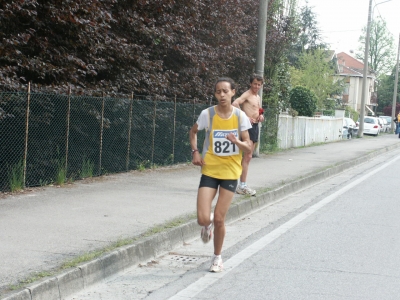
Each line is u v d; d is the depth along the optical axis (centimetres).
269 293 556
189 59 1483
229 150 596
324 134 3006
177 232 749
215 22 1650
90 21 1070
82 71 1097
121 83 1262
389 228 863
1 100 905
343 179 1511
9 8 952
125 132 1255
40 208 837
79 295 543
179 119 1488
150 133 1358
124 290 561
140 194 1002
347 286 579
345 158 1955
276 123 2120
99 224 750
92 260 579
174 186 1114
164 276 611
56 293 518
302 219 935
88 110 1115
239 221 922
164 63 1509
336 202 1112
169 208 885
